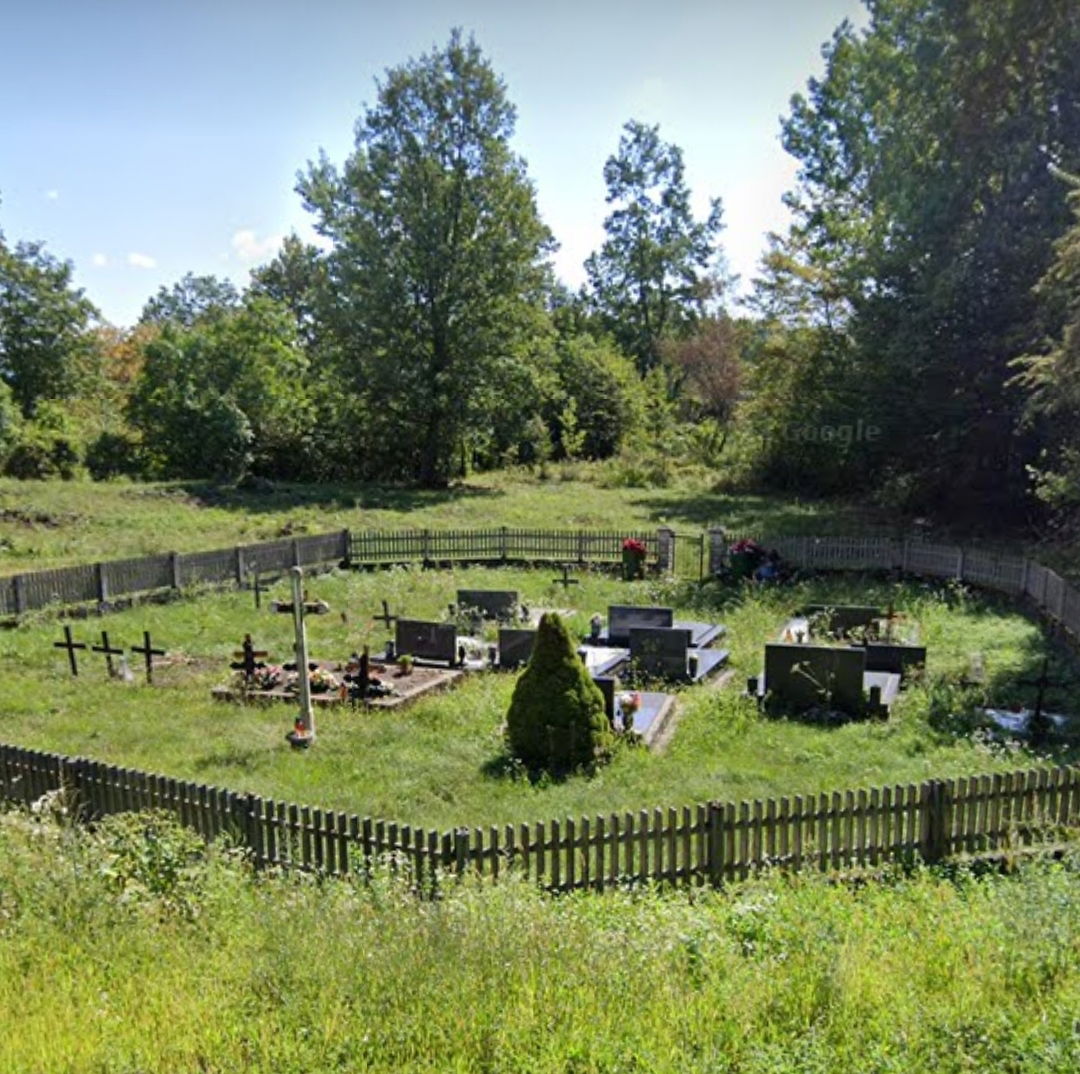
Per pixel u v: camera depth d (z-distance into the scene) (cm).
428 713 1456
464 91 4462
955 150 3008
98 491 3625
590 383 5672
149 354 4394
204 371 4397
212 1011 544
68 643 1675
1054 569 2347
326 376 4822
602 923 718
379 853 870
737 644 1902
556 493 4403
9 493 3403
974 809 945
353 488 4334
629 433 5644
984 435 3200
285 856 909
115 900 733
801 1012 554
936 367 3153
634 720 1410
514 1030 516
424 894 786
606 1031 514
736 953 654
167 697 1553
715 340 6481
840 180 4150
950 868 921
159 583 2297
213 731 1387
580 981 576
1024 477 3167
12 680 1639
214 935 682
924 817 934
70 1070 487
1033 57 2873
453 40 4434
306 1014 539
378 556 2850
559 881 862
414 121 4472
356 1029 521
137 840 831
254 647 1872
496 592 2139
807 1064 491
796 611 2127
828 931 701
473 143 4541
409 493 4250
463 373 4584
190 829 894
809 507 3875
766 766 1246
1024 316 2938
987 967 604
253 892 799
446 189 4497
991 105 2948
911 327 3117
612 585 2530
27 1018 540
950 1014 538
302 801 1127
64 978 602
